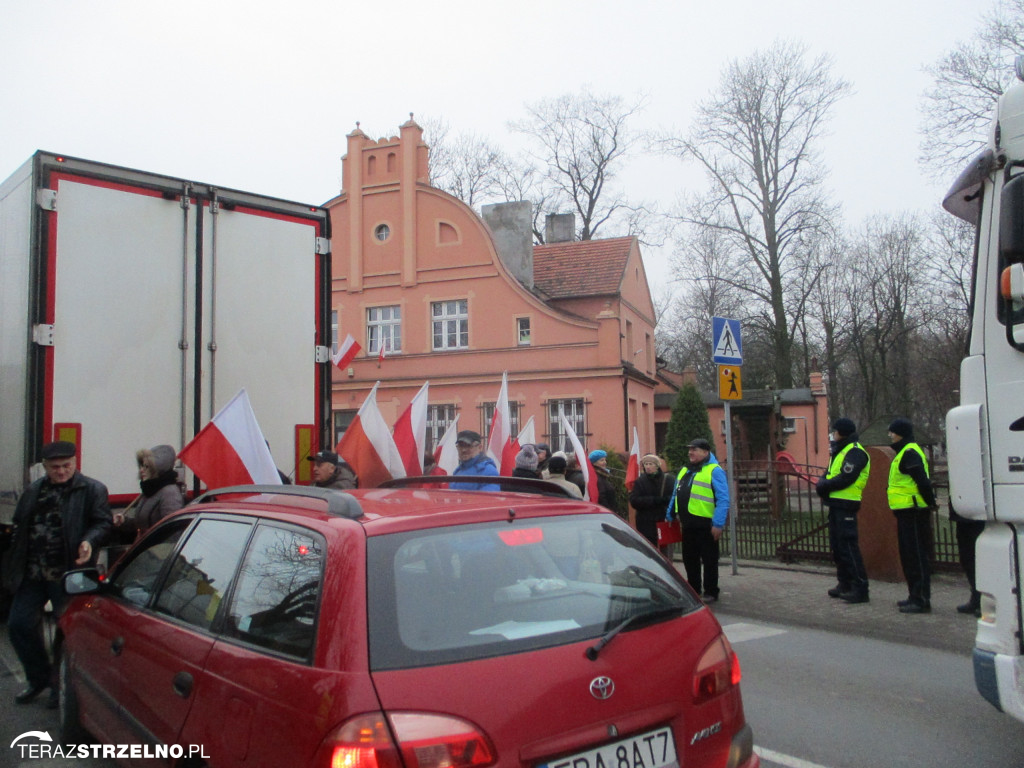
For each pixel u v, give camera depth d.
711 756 3.03
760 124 32.88
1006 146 4.01
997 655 3.96
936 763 4.66
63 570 5.69
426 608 2.83
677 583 3.46
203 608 3.53
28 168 6.79
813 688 6.12
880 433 22.00
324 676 2.64
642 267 31.94
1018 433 3.94
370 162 27.14
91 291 6.82
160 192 7.23
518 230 27.84
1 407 7.21
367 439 8.06
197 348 7.34
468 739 2.51
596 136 40.88
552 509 3.49
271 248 7.89
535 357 24.67
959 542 8.34
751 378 47.69
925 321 39.62
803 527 11.73
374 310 26.75
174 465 6.91
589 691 2.78
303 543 3.17
